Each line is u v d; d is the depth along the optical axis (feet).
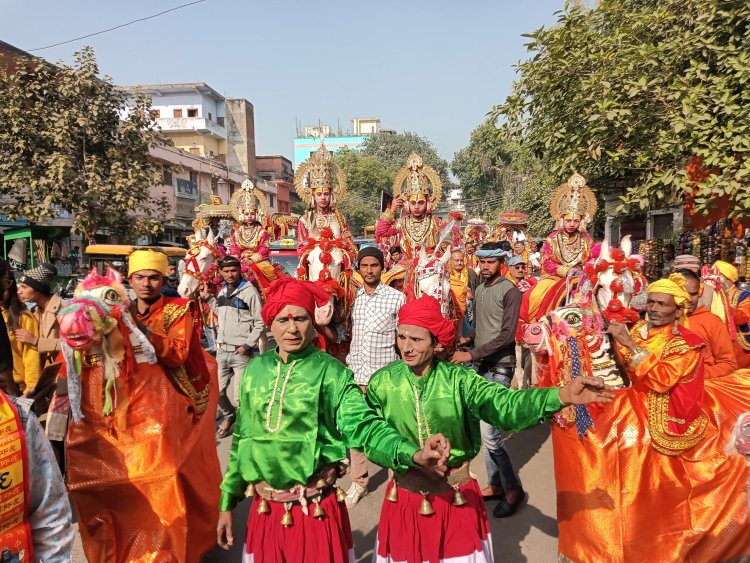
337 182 20.75
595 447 10.69
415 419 8.88
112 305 10.31
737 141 20.97
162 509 10.71
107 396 10.62
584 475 10.75
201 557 11.55
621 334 10.91
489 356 15.30
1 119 43.88
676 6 26.68
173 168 54.95
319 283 16.19
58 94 46.14
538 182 82.99
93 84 46.75
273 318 8.76
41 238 46.14
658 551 10.41
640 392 11.05
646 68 25.59
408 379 9.00
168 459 10.96
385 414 9.18
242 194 29.81
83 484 10.75
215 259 21.70
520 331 15.38
